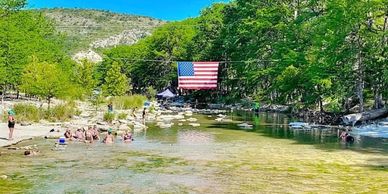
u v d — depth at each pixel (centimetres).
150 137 3412
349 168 2206
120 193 1625
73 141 3034
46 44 8256
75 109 5072
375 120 4459
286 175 2014
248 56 7875
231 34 8681
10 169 2030
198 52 9869
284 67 6234
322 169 2172
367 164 2325
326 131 3991
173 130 3975
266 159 2455
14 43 5997
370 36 4584
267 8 7600
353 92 5028
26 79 4709
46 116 4269
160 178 1906
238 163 2316
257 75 7300
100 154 2528
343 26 4666
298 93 6100
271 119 5350
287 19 7338
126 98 6794
